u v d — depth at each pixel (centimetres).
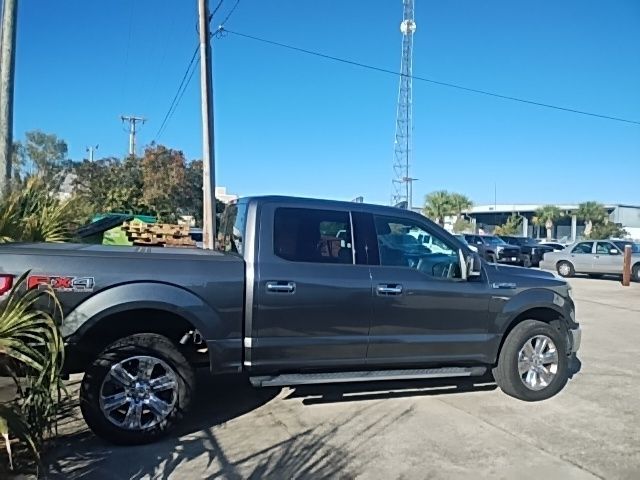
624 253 2012
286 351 510
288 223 529
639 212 7775
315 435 490
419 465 431
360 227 554
